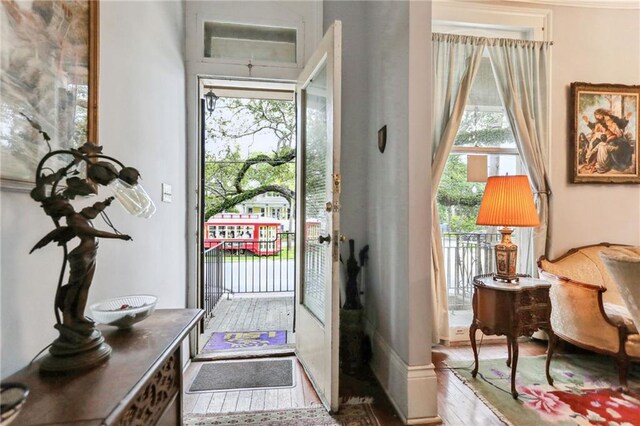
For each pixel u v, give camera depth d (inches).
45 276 39.7
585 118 117.5
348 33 105.9
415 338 70.2
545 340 111.0
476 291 85.8
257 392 81.0
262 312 146.1
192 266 100.7
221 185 286.5
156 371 33.7
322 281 81.4
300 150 100.9
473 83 112.0
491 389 81.7
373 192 98.0
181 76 94.0
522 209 80.4
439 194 117.6
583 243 118.6
